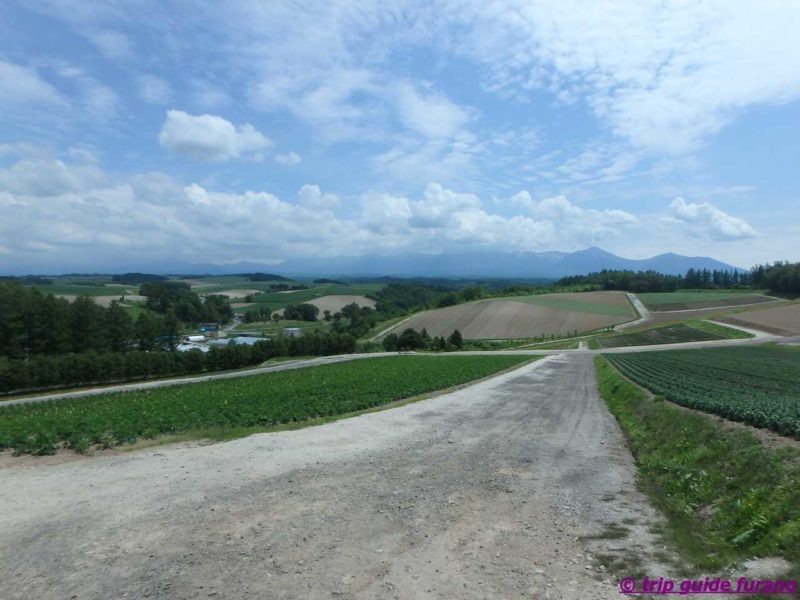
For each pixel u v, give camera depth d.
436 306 174.12
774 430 13.02
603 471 12.70
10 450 15.61
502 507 9.55
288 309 180.62
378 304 188.38
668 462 12.62
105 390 52.50
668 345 83.00
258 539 7.67
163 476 11.34
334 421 19.80
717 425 14.34
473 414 22.30
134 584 6.24
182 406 25.67
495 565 6.91
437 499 9.91
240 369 77.56
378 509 9.18
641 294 158.50
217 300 173.50
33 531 8.04
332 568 6.70
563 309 128.38
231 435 16.81
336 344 99.25
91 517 8.64
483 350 99.00
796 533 6.87
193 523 8.35
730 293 153.38
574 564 6.98
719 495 9.55
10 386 54.88
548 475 12.14
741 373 36.34
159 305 149.50
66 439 16.69
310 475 11.48
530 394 31.33
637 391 28.42
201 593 6.00
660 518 9.00
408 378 39.12
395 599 5.89
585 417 22.55
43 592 6.07
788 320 92.38
